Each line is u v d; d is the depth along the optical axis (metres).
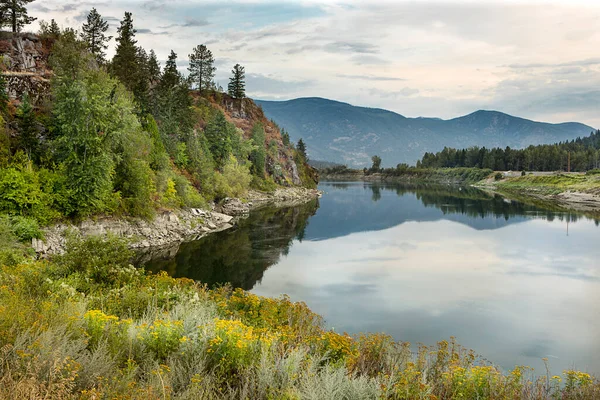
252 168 111.25
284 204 96.19
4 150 37.53
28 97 43.22
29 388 5.54
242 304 16.66
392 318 26.08
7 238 30.28
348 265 39.59
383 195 130.50
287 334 11.84
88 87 42.50
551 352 21.83
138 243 42.44
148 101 68.88
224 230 56.16
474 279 35.59
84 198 38.81
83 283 16.19
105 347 7.70
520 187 153.75
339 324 24.62
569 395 10.98
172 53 101.12
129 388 6.55
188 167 73.38
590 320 26.47
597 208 93.56
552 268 39.62
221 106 126.50
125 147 45.06
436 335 23.59
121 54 72.38
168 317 10.38
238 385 7.90
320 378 8.29
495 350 21.89
